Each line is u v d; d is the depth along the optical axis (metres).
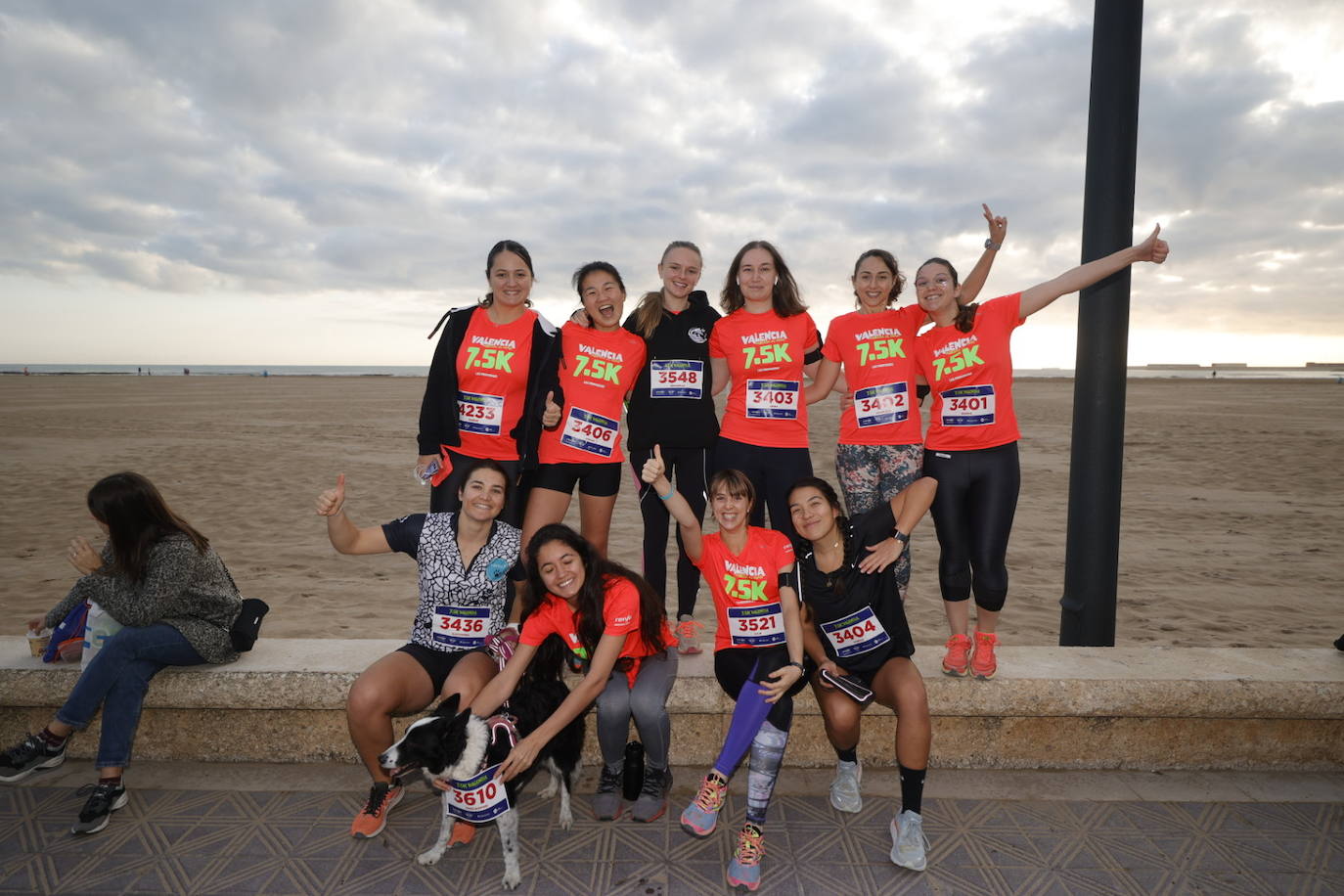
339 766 3.74
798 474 4.23
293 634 6.30
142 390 41.62
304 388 45.72
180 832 3.18
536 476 4.27
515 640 3.64
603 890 2.88
